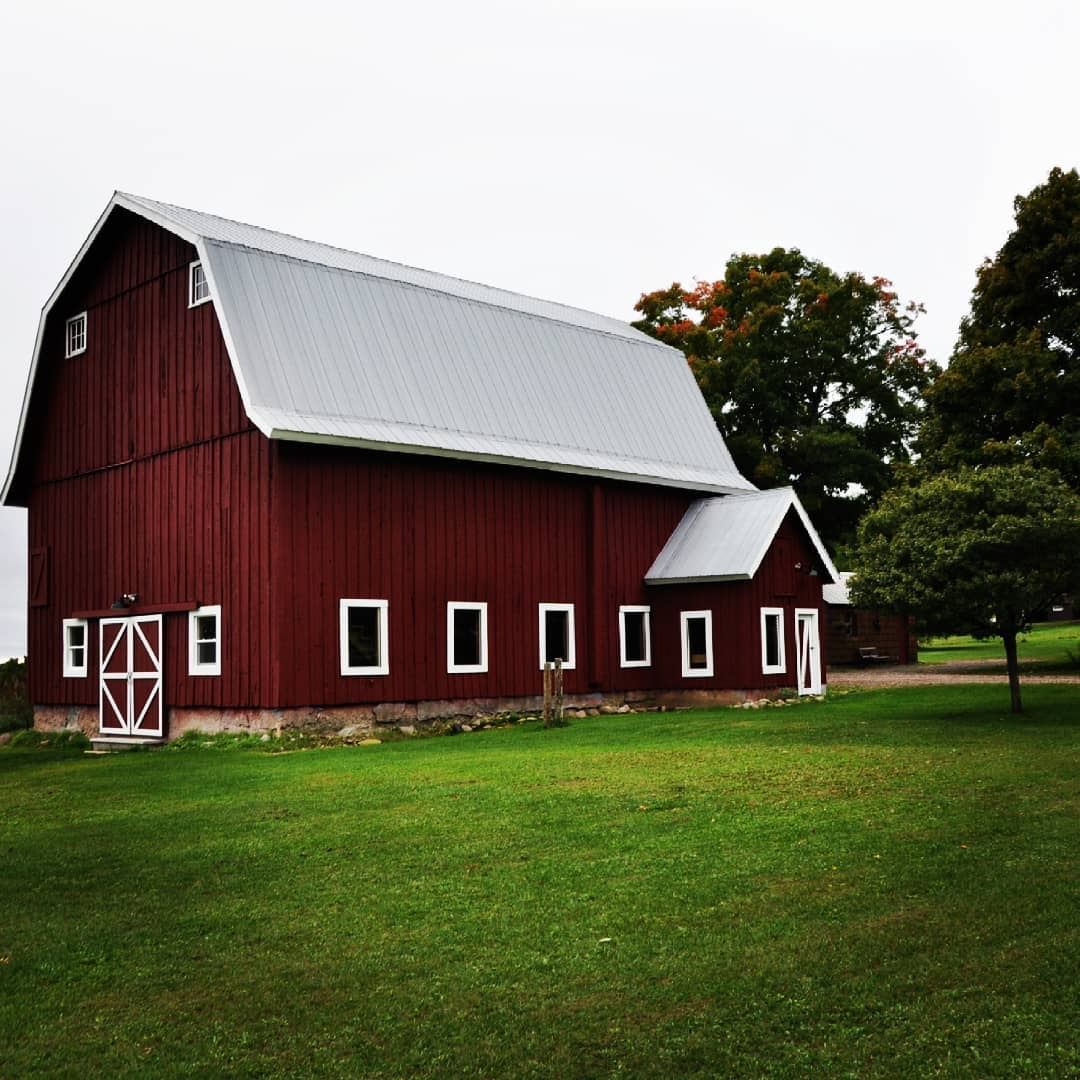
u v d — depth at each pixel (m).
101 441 27.17
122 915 9.38
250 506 22.98
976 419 38.03
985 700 24.09
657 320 53.09
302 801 14.12
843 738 18.38
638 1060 6.39
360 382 24.78
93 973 8.06
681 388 34.22
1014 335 38.69
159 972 8.02
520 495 27.28
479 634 26.06
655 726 22.25
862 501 51.06
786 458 50.19
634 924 8.53
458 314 28.47
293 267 25.19
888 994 7.03
